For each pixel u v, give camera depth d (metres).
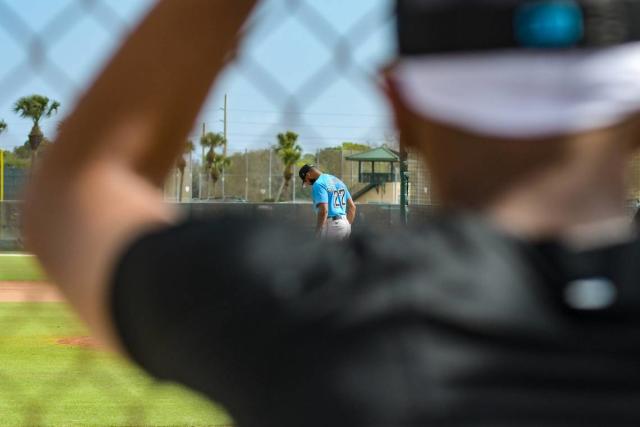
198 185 32.44
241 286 1.63
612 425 1.47
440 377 1.46
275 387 1.57
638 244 1.56
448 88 1.57
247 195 38.34
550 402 1.47
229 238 1.69
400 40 1.65
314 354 1.53
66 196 1.86
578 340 1.49
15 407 9.03
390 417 1.46
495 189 1.59
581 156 1.56
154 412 8.84
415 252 1.56
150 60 1.91
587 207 1.58
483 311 1.49
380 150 32.81
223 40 1.95
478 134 1.57
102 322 1.83
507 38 1.52
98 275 1.80
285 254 1.65
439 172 1.65
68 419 8.55
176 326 1.68
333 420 1.50
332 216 19.59
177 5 1.94
